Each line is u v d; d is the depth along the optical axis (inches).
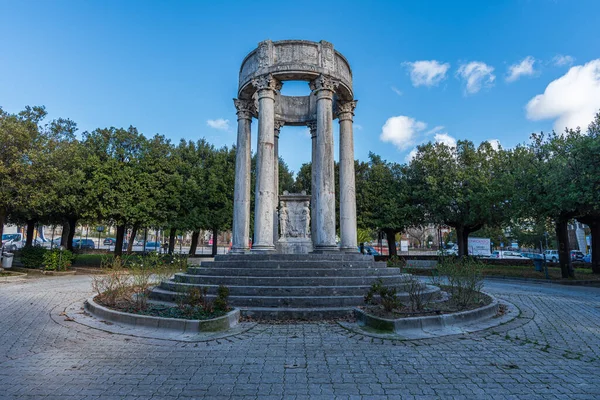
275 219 696.4
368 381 211.9
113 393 194.1
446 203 1085.1
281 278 424.5
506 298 538.9
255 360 247.8
